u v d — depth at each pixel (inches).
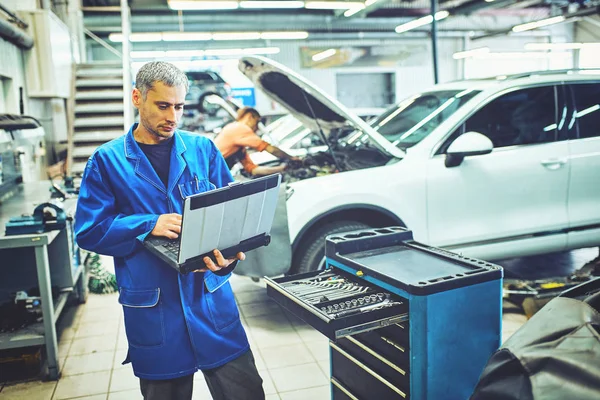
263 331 142.7
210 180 76.7
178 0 444.1
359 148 167.5
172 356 70.8
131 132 71.7
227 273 74.4
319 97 137.6
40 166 288.4
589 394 45.8
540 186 150.9
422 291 66.0
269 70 144.3
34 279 149.6
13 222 117.5
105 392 116.0
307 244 139.1
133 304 70.3
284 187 130.9
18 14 301.1
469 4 665.6
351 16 706.2
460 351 69.7
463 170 145.0
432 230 143.9
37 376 123.7
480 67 827.4
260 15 681.0
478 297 69.7
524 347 52.1
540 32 823.1
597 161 154.9
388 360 73.6
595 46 725.3
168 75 64.4
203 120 445.7
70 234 148.3
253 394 75.8
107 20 634.8
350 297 70.6
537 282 149.7
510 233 149.8
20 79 294.0
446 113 157.3
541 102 156.6
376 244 86.5
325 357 127.0
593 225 157.0
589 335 49.8
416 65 812.6
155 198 70.5
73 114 346.0
